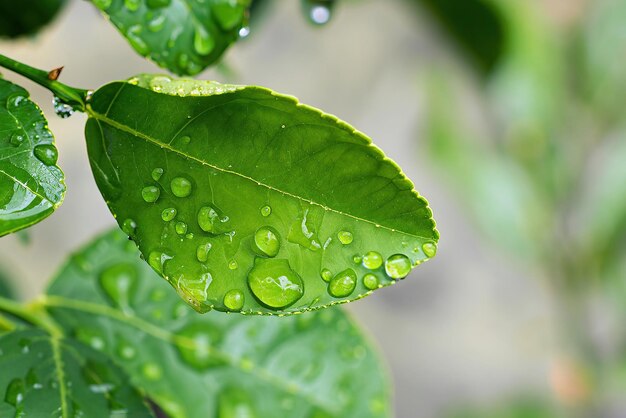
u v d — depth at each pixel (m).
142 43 0.37
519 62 0.91
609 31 0.95
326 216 0.35
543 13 0.98
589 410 1.00
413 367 1.61
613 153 0.95
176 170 0.35
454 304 1.64
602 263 0.96
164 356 0.41
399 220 0.34
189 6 0.37
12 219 0.34
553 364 1.03
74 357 0.38
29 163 0.34
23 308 0.41
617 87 0.95
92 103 0.35
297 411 0.42
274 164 0.35
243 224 0.35
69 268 0.41
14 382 0.37
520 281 1.63
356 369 0.43
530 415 1.08
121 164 0.35
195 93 0.34
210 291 0.34
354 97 1.56
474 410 1.14
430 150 1.05
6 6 0.44
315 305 0.34
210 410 0.41
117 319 0.41
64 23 1.22
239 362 0.42
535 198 0.98
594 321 1.14
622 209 0.94
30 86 0.56
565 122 0.96
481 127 1.06
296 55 1.54
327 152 0.34
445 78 1.07
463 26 0.65
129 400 0.38
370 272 0.34
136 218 0.35
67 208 1.34
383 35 1.56
